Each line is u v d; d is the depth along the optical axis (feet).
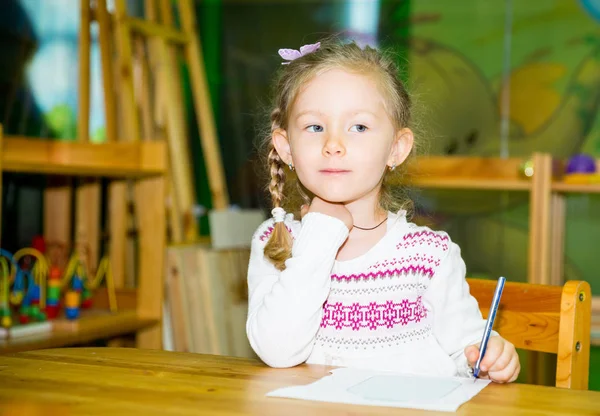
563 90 12.02
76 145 6.75
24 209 8.43
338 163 3.43
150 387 2.72
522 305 3.81
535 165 8.87
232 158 12.57
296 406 2.48
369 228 3.74
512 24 12.21
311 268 3.33
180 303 8.30
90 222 8.45
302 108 3.53
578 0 11.96
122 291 7.70
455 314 3.59
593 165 9.32
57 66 9.18
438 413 2.43
